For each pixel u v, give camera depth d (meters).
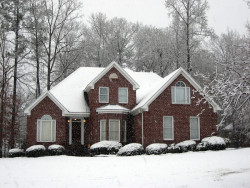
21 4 33.59
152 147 24.55
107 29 48.34
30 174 15.05
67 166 17.80
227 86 10.64
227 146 27.73
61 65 43.19
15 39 33.22
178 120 27.98
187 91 28.61
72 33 41.56
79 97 31.20
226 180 12.02
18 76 34.06
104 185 11.73
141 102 28.94
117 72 30.16
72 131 29.83
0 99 30.19
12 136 29.70
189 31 38.91
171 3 38.75
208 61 36.78
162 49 46.12
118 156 23.92
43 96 28.25
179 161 18.56
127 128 29.58
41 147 26.05
